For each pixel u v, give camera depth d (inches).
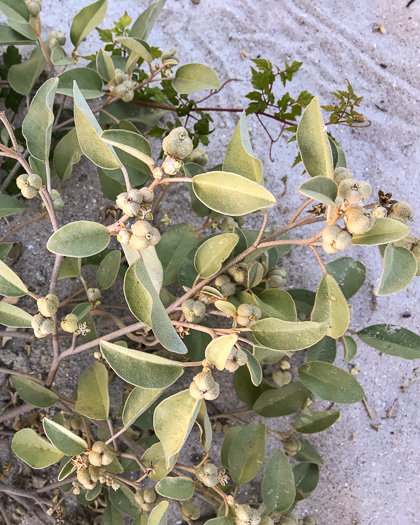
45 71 16.2
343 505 18.0
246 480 13.7
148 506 11.7
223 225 14.7
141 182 12.9
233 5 17.7
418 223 18.4
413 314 18.4
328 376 13.5
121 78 13.9
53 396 13.0
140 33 14.0
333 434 18.0
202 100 16.6
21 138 15.2
